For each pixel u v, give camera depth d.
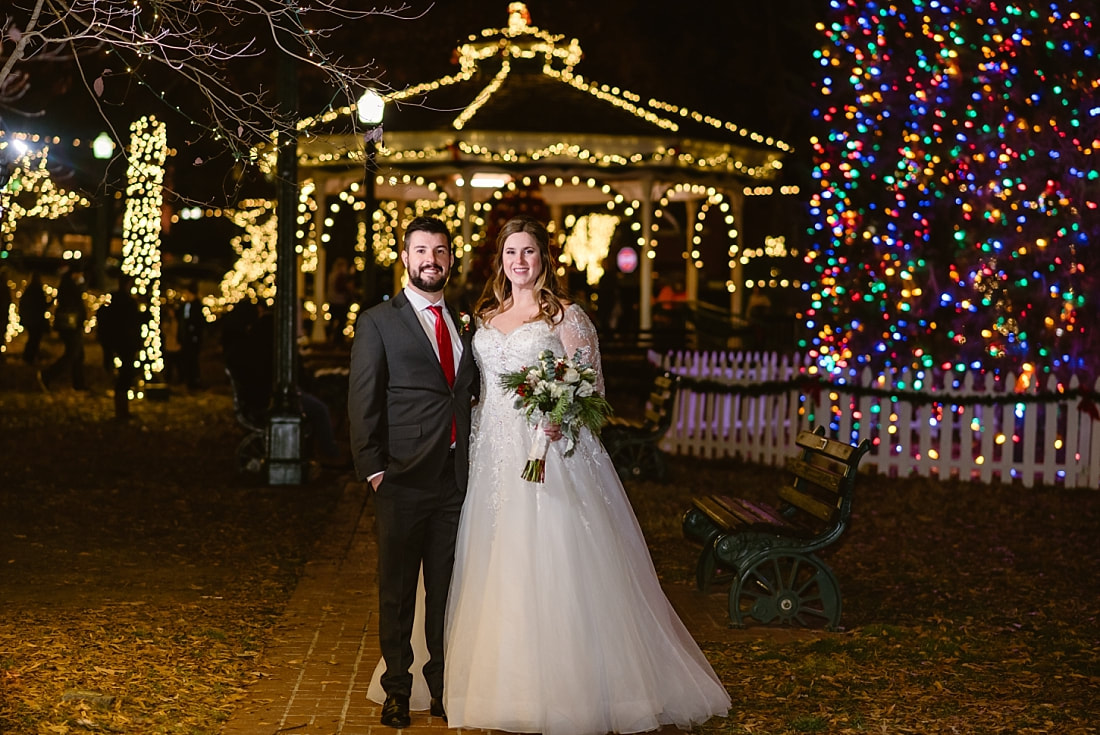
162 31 7.20
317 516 11.79
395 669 5.89
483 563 5.83
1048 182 14.57
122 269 19.97
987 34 15.26
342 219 39.34
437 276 5.86
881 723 6.00
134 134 21.12
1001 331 15.61
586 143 23.83
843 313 18.58
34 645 7.04
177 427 19.09
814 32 30.64
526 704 5.61
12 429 17.86
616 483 6.20
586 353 6.00
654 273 36.78
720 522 8.10
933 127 16.12
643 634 5.91
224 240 43.53
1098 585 9.30
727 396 16.58
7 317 28.86
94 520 11.29
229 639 7.38
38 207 19.78
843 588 9.15
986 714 6.15
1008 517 12.24
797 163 32.53
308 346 27.03
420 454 5.80
